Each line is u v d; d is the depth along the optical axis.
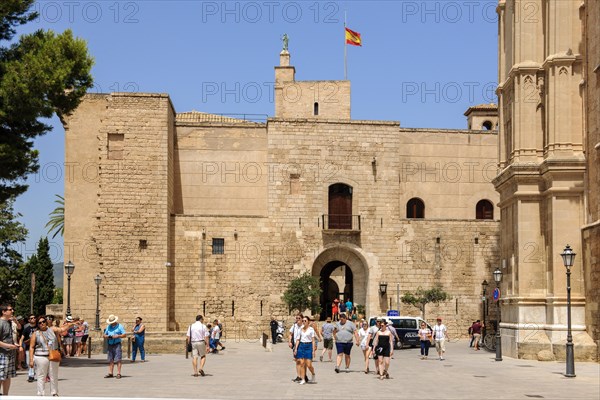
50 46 33.53
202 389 23.84
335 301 58.72
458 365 34.69
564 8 37.06
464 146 61.66
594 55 35.03
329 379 27.64
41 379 21.14
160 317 54.53
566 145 36.59
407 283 58.22
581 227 36.22
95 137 55.59
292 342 28.12
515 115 38.72
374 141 59.09
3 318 19.17
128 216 55.00
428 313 58.09
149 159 55.47
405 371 31.39
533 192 37.91
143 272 54.72
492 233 59.06
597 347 34.56
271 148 58.31
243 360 38.34
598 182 34.47
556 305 36.28
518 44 38.78
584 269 36.03
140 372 30.72
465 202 61.22
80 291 54.62
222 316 56.47
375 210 58.56
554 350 35.88
